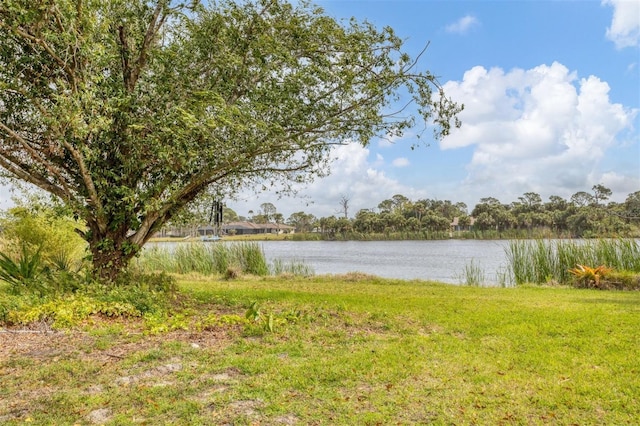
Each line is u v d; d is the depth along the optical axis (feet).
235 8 30.22
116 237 31.09
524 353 18.48
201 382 14.89
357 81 31.89
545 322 24.44
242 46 30.58
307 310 27.45
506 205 223.30
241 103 30.53
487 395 14.05
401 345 19.60
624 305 30.99
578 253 50.55
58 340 19.84
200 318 24.88
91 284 28.12
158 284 31.53
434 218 237.86
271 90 30.40
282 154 33.88
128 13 29.14
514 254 53.78
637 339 20.58
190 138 27.30
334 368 16.21
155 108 28.40
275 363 16.78
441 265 89.40
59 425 11.94
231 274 53.62
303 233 273.54
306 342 20.08
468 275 56.44
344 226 257.34
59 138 25.36
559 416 12.63
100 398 13.53
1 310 22.72
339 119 32.14
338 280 50.85
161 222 32.60
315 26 32.04
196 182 30.58
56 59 25.95
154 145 27.30
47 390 14.30
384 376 15.58
